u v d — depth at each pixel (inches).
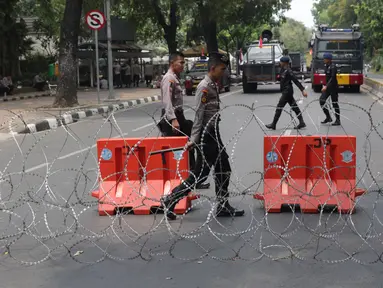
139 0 1480.1
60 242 223.6
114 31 1567.4
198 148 247.3
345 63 1132.5
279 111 537.3
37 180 339.3
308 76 1758.1
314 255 203.3
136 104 932.6
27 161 407.2
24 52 1477.6
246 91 1179.9
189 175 258.4
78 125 642.2
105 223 250.7
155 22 1608.0
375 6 1923.0
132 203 263.9
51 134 563.2
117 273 190.1
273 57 1165.7
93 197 292.0
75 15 799.1
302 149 266.1
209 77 248.4
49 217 260.2
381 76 1994.3
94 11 840.3
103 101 909.2
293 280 180.5
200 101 245.1
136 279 184.2
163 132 300.5
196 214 262.1
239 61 1688.0
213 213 259.1
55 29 1622.8
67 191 309.6
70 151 450.0
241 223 246.1
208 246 215.5
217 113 243.9
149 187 266.4
